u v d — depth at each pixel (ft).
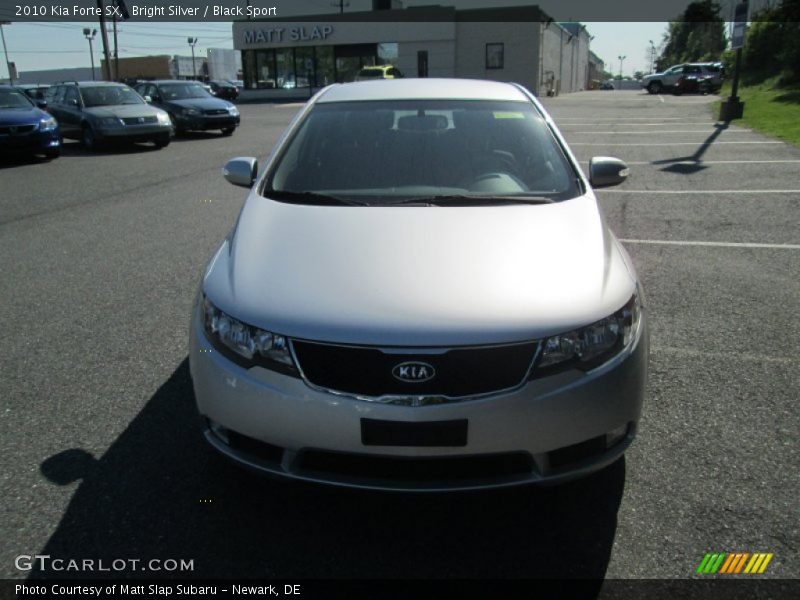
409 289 7.60
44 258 19.63
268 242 8.77
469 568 7.45
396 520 8.24
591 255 8.43
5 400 11.09
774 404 10.68
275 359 7.27
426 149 11.12
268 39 129.80
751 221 21.98
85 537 7.90
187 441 9.85
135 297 16.10
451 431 6.97
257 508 8.41
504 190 10.28
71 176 35.86
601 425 7.41
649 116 64.08
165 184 32.65
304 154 11.21
